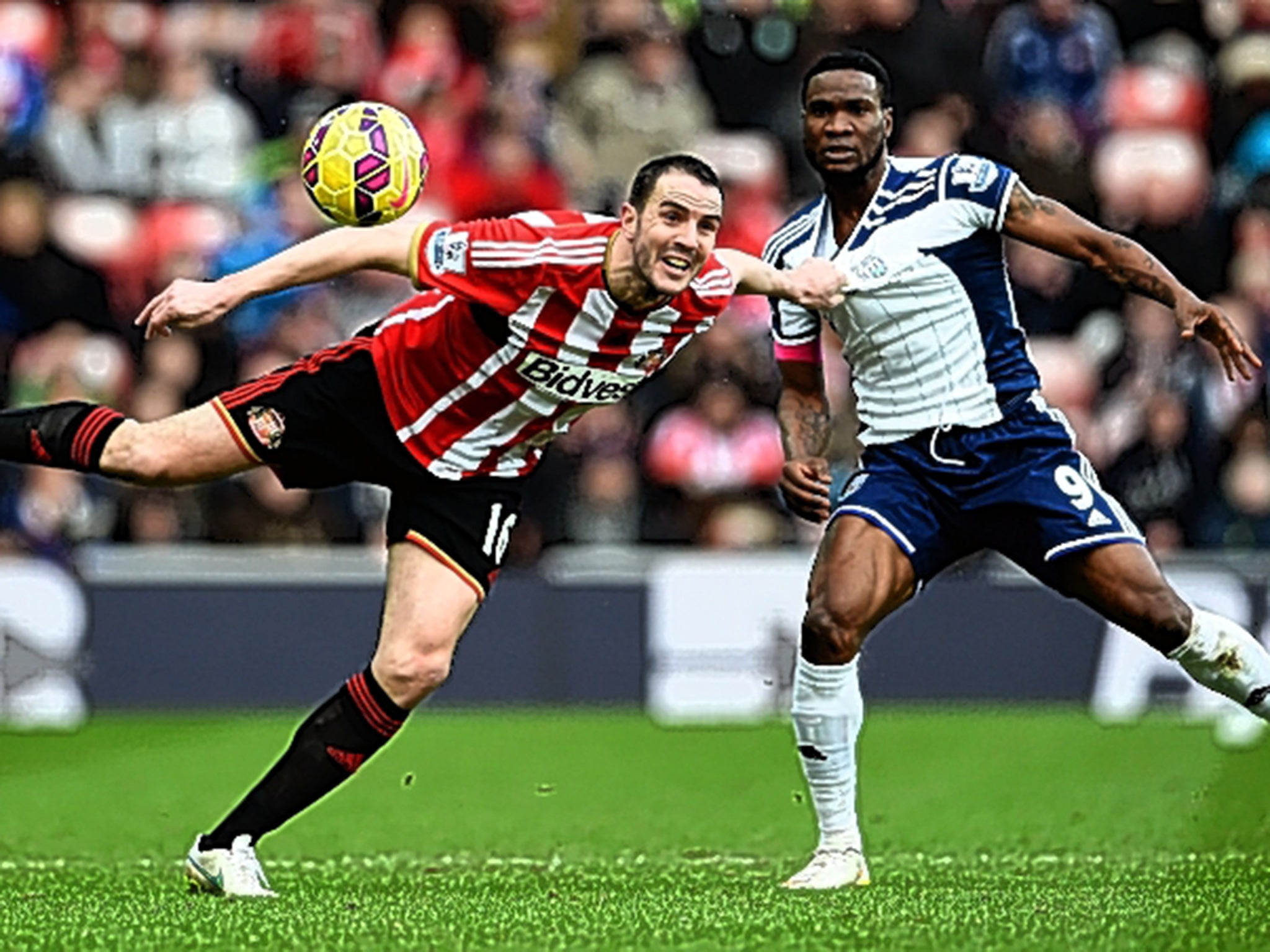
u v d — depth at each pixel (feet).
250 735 138.31
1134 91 179.32
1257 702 74.33
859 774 119.03
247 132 172.35
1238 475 162.61
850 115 72.02
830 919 60.80
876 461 75.31
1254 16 185.06
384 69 174.19
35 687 147.23
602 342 67.15
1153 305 164.04
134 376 164.55
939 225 72.74
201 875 69.51
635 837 93.97
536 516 158.71
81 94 170.40
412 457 70.59
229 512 155.43
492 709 151.43
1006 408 73.97
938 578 153.07
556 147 172.04
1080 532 72.84
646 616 152.25
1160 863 77.87
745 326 163.63
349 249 65.57
